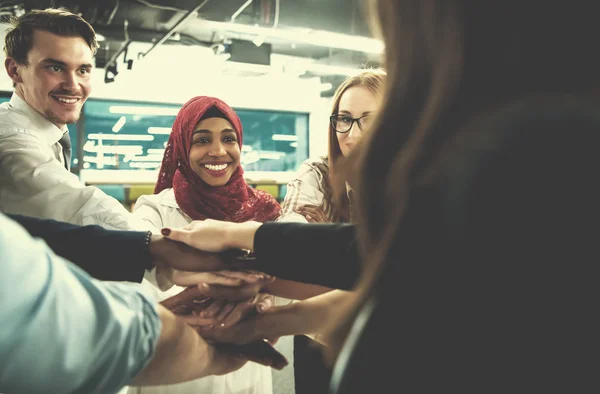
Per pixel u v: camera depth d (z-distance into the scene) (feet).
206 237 2.73
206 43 21.93
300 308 2.86
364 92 5.25
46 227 2.75
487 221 1.15
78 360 1.35
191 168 5.24
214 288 2.83
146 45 24.14
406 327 1.29
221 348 2.74
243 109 27.86
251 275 2.79
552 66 1.16
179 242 2.78
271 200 5.80
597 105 1.12
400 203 1.32
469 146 1.21
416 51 1.31
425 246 1.27
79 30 4.94
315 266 2.34
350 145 5.27
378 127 1.39
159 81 24.84
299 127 29.53
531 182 1.11
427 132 1.27
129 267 2.74
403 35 1.33
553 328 1.11
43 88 4.75
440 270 1.24
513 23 1.18
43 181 4.12
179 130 5.33
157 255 2.76
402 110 1.35
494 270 1.15
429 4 1.28
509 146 1.14
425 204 1.28
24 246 1.23
